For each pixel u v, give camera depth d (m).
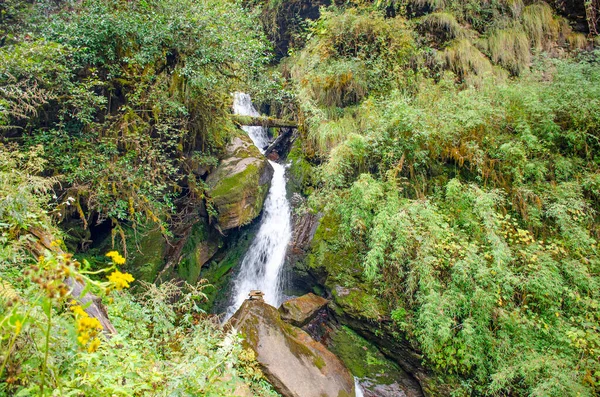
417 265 4.48
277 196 7.93
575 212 4.54
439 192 5.34
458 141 5.50
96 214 5.27
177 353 2.87
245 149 7.38
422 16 7.90
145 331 3.28
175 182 5.90
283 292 6.94
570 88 5.46
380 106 6.44
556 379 3.53
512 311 4.17
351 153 5.74
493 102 5.75
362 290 5.38
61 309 2.07
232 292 6.99
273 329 4.71
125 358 2.06
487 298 4.05
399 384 4.85
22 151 4.21
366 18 7.37
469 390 4.21
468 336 4.03
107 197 4.67
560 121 5.45
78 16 4.88
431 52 7.33
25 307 1.68
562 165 5.11
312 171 7.17
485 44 7.59
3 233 2.40
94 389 1.74
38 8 5.29
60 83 4.38
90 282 1.59
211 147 6.90
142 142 5.27
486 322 4.13
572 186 4.92
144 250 5.55
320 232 6.48
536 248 4.36
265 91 7.37
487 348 4.10
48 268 1.59
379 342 5.11
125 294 3.84
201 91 5.75
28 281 1.88
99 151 4.75
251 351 4.15
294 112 8.82
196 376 2.07
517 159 5.13
